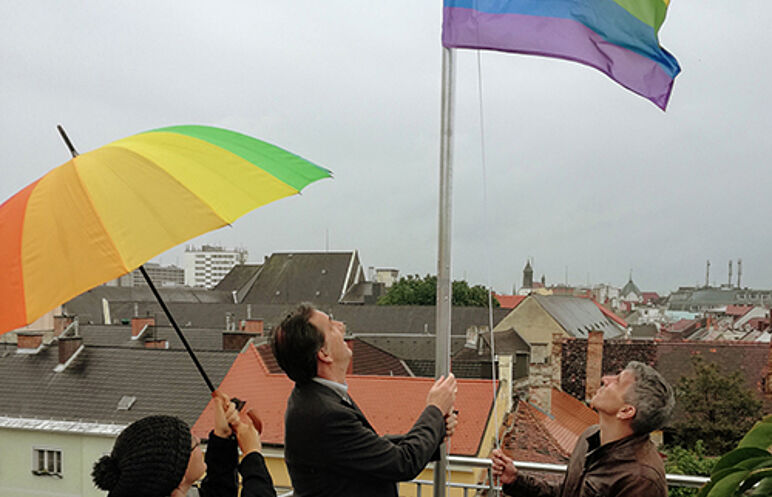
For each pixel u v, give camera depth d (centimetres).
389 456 246
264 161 259
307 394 254
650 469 279
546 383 3594
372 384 2250
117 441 217
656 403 277
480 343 4175
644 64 397
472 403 2084
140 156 231
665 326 13212
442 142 353
